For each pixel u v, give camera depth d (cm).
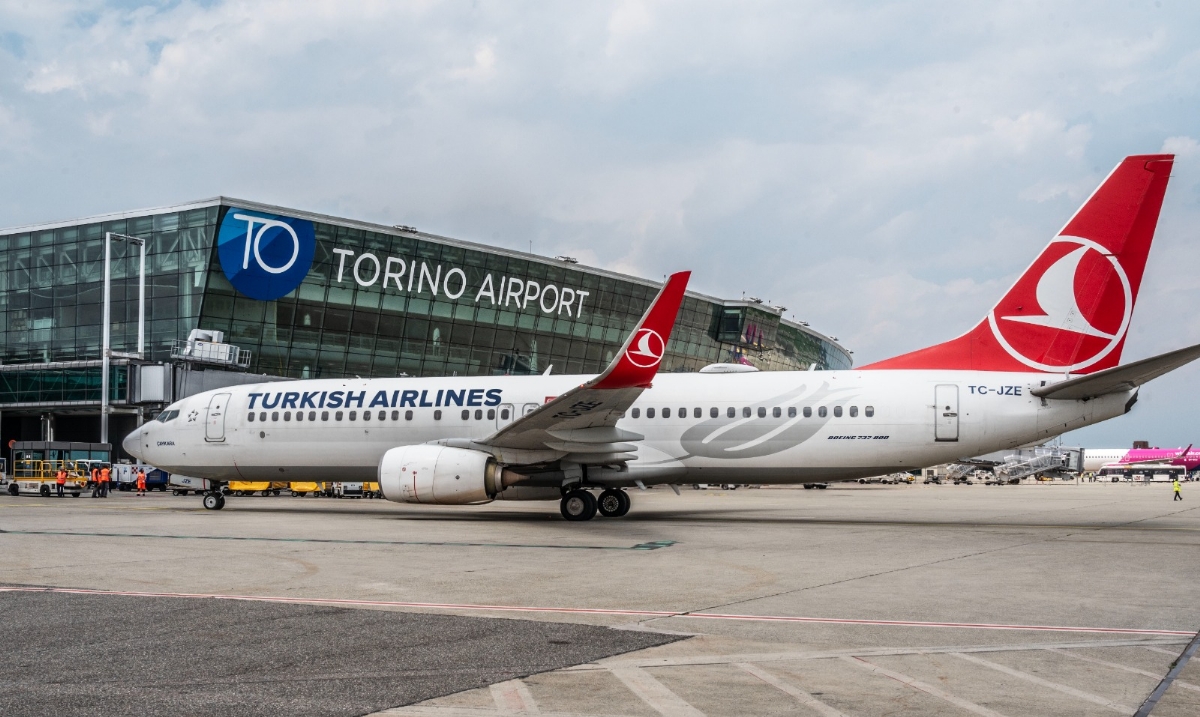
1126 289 2369
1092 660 804
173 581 1291
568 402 2236
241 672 755
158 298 5853
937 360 2514
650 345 2200
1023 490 7212
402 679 732
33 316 6294
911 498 4912
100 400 5750
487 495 2462
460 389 2739
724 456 2538
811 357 10644
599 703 664
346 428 2792
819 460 2491
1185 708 654
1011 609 1061
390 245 6216
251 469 2895
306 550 1702
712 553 1659
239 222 5719
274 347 5922
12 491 4756
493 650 838
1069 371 2409
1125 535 2086
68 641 879
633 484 2584
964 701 673
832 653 828
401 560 1546
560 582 1284
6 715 630
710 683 721
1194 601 1123
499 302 6688
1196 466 13300
